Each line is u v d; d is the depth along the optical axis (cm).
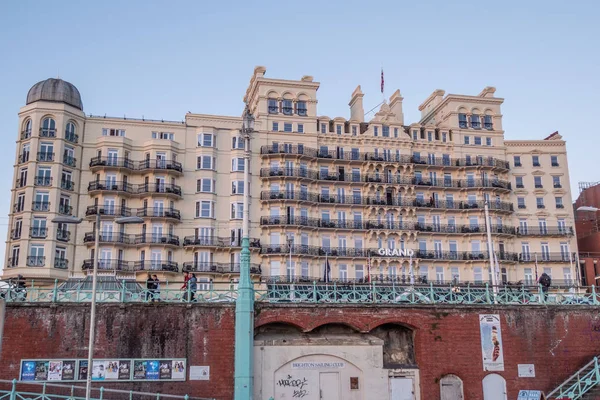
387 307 3525
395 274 7038
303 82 7331
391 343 3609
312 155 7119
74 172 6456
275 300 3500
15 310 3120
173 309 3266
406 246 7200
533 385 3522
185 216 6656
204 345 3244
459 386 3500
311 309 3456
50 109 6400
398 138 7462
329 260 6938
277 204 6881
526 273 7369
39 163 6266
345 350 3412
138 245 6384
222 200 6788
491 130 7850
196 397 3169
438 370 3478
